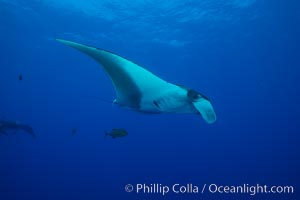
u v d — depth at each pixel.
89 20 18.62
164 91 3.28
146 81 3.32
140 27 19.81
